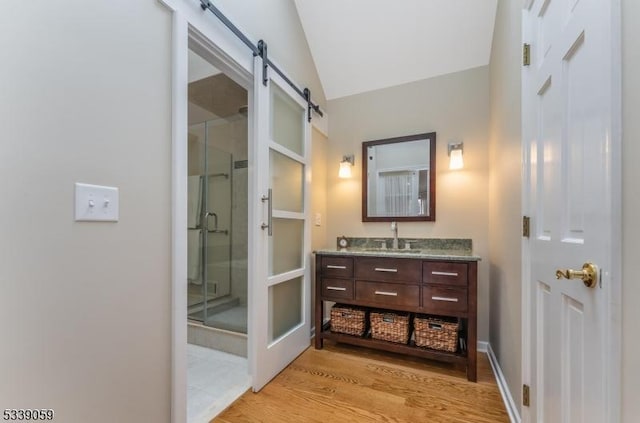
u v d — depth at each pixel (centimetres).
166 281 117
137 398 106
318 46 259
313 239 263
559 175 100
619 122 66
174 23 121
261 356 174
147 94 110
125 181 103
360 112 279
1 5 75
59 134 85
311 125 253
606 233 71
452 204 242
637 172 60
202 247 289
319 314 230
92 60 93
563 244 96
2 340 75
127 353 103
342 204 283
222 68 167
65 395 87
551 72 107
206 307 270
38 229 81
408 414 150
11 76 76
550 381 108
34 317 80
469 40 228
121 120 102
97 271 95
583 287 83
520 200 140
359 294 217
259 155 174
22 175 78
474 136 237
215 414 149
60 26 86
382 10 229
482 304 229
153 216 112
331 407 156
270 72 187
